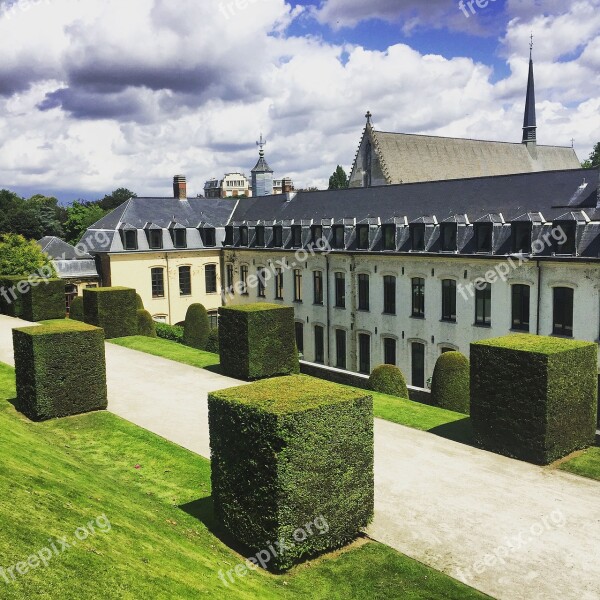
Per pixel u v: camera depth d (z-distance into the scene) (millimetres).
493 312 26688
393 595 10016
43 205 100250
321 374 25578
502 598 10016
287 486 10258
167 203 45375
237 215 46906
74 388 18969
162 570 8766
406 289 30469
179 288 43531
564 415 15805
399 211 32812
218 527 11820
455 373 21109
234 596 8766
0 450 11914
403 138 48000
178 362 27234
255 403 10641
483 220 26906
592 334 23203
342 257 33875
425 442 17359
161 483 14008
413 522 12578
